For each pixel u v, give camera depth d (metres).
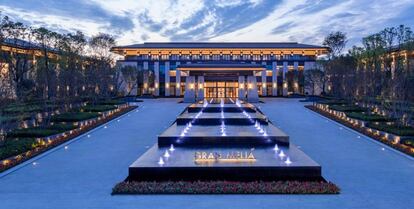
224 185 12.16
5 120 21.92
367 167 15.69
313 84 67.94
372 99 35.09
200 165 13.46
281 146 17.36
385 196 11.59
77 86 41.94
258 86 76.75
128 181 13.09
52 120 28.86
